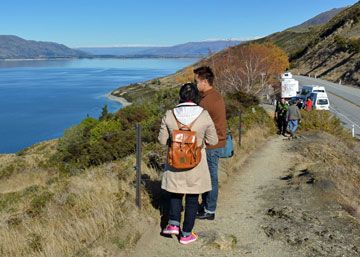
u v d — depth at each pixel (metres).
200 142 3.50
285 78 40.81
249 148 10.90
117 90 163.38
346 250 3.56
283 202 5.44
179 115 3.48
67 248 3.39
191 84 3.63
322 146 11.41
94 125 39.84
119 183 5.52
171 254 3.56
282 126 16.44
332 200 5.43
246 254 3.57
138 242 3.76
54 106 124.56
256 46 51.62
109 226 3.86
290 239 3.89
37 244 3.55
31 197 6.32
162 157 7.49
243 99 27.53
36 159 31.09
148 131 13.88
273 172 7.95
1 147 70.50
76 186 5.80
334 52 80.56
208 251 3.63
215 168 4.32
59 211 4.57
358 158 12.12
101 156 22.42
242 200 5.62
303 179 6.74
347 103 38.75
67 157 25.38
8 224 4.61
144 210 4.48
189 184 3.57
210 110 4.13
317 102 31.25
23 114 109.69
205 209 4.51
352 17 99.25
